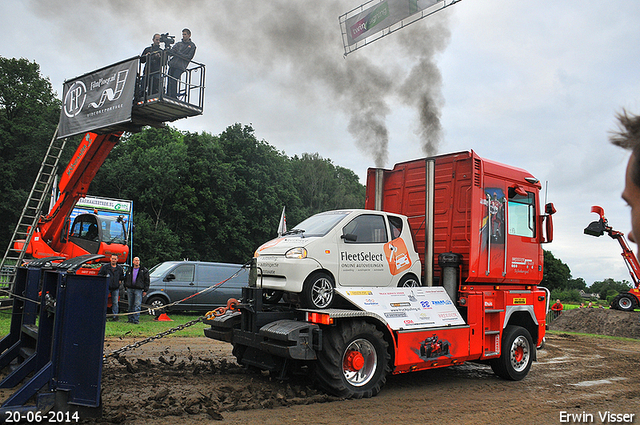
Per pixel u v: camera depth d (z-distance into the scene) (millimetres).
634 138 823
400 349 6812
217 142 49969
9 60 44031
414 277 8086
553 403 6652
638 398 7184
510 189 8875
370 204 9492
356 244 7363
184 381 6676
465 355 7637
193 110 11852
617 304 25641
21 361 6621
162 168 43844
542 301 9289
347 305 7152
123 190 44312
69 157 40594
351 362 6359
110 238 16328
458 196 8289
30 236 13594
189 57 11906
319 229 7367
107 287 4828
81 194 13773
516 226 8938
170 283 16766
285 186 53000
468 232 8031
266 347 6398
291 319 6805
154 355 8719
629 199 831
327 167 69375
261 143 52438
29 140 40969
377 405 6059
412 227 8930
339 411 5645
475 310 7922
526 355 8617
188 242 44156
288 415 5355
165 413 5070
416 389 7238
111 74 12086
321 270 6984
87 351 4785
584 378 8742
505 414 5953
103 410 5070
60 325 4848
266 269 7129
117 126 12008
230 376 7191
